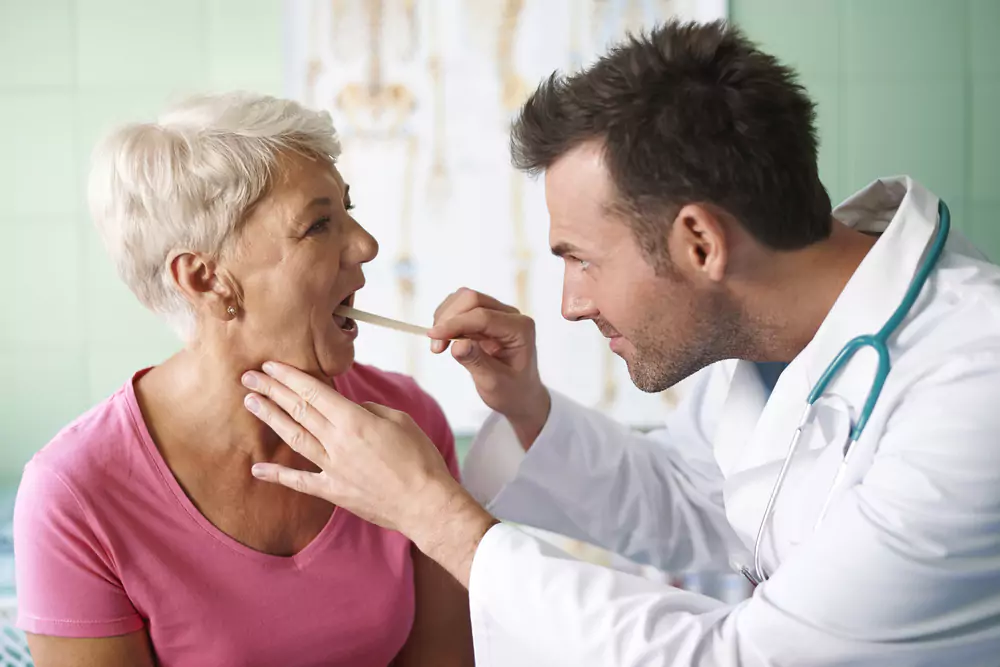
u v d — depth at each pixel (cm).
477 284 235
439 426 134
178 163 101
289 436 105
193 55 230
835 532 89
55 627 104
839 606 87
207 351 108
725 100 96
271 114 105
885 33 234
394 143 231
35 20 228
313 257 107
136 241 104
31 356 234
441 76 230
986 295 96
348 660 116
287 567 112
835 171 238
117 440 109
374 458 102
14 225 231
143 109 230
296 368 110
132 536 106
